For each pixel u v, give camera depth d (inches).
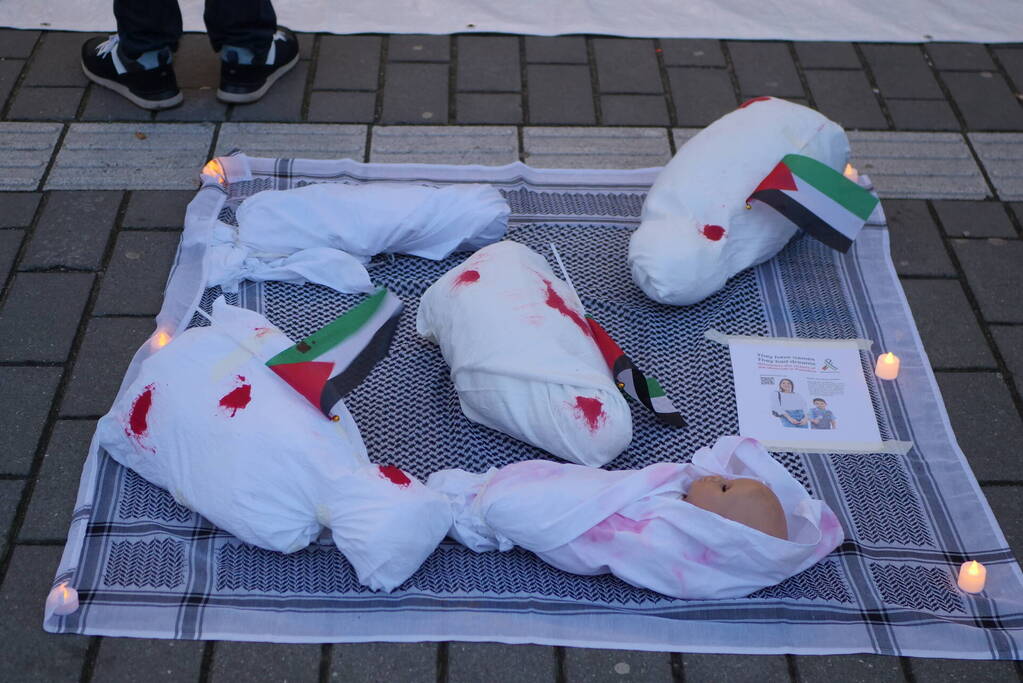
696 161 107.6
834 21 150.4
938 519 90.4
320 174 119.7
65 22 140.0
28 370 97.7
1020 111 137.8
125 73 125.0
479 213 107.3
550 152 126.6
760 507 80.0
